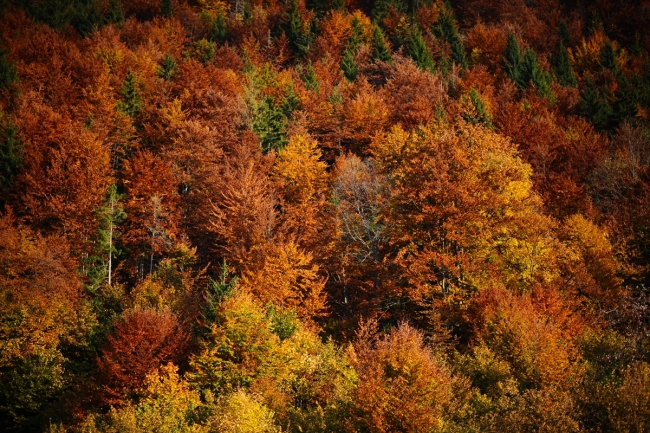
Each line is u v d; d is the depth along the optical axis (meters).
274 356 41.25
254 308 43.06
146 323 43.50
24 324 50.47
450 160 52.66
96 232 63.84
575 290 49.28
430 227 51.31
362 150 89.00
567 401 29.80
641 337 36.50
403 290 49.38
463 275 48.72
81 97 92.38
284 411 37.78
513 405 31.22
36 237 59.09
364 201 58.81
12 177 67.06
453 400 34.69
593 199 77.81
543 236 52.12
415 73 104.94
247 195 61.22
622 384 30.33
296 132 84.94
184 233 66.50
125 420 36.16
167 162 74.94
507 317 41.41
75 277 56.97
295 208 65.06
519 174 54.84
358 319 50.47
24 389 45.69
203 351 42.16
